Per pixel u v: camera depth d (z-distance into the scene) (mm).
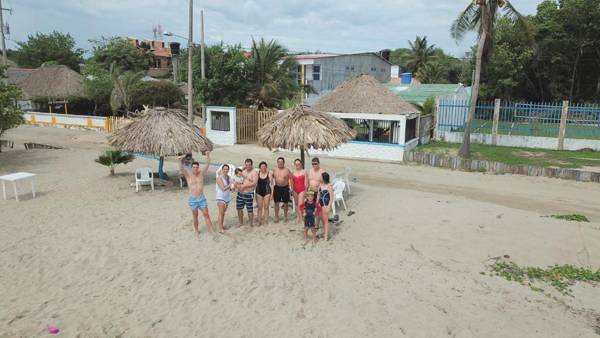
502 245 9039
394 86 35406
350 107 21516
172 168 17328
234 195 12914
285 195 10320
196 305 6680
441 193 14812
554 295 7258
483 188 15539
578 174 16641
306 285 7340
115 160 15398
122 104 34000
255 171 10039
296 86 30484
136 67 50969
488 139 25188
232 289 7184
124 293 7008
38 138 28188
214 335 5934
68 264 8008
